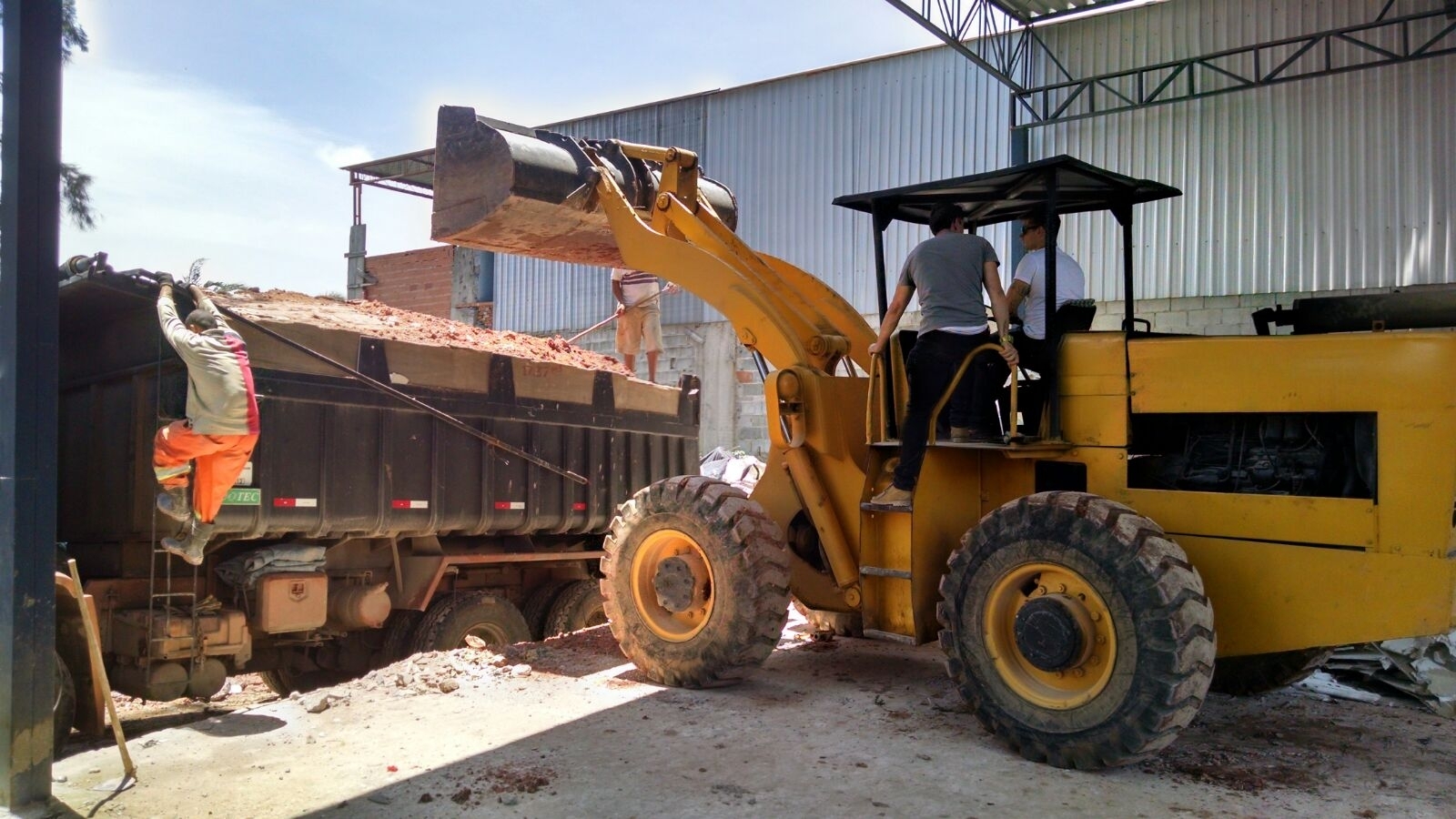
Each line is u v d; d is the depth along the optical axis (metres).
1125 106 15.19
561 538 9.47
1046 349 5.44
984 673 5.03
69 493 7.27
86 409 7.19
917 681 6.39
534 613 9.16
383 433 7.37
